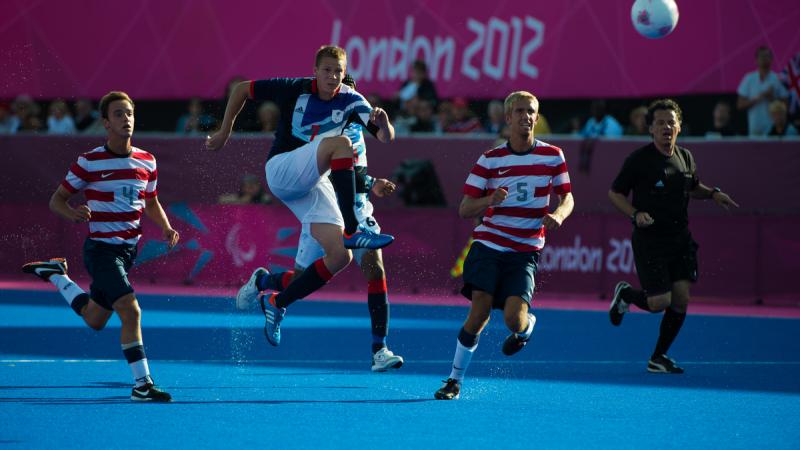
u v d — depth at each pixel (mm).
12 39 68062
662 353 30031
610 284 54656
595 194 55625
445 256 55594
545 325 42688
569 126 62156
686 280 30141
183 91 66938
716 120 56688
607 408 23641
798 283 52531
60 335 36188
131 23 67250
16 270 60344
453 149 56812
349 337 37375
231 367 29531
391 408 23266
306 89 26547
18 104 67375
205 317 43156
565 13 61062
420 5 63281
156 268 58594
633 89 60219
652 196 30094
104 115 24703
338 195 25234
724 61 58438
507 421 21859
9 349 32625
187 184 58719
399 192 57094
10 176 61375
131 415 21938
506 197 24438
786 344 37594
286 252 57062
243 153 58719
